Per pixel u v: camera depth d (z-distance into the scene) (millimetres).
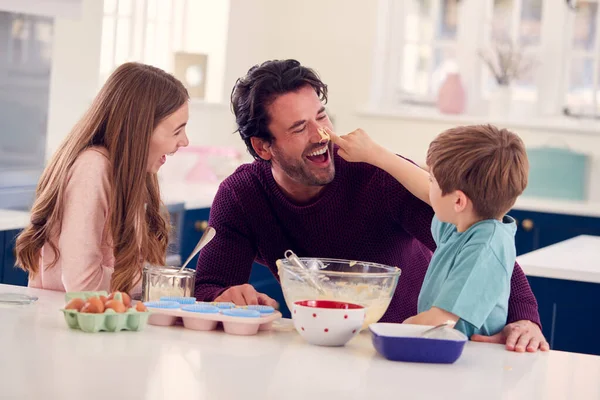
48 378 1444
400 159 2344
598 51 6156
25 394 1356
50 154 4246
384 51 6477
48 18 3820
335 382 1533
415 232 2422
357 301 1930
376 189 2426
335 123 6430
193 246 4641
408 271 2559
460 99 6250
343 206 2447
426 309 2086
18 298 2070
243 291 2164
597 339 3309
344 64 6395
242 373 1555
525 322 2092
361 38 6359
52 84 4234
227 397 1404
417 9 6457
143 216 2410
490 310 1938
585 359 1858
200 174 5480
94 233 2287
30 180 3791
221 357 1665
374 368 1654
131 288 2344
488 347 1923
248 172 2523
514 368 1732
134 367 1546
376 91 6461
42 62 3807
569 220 5367
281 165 2379
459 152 2018
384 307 1973
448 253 2066
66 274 2254
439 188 2068
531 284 3385
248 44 6215
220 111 5938
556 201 5742
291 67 2363
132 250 2354
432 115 6230
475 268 1938
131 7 5238
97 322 1781
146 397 1378
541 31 6254
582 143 6023
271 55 6504
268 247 2564
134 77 2420
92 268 2271
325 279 1928
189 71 5562
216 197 2559
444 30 6430
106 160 2344
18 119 3709
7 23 3609
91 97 4520
